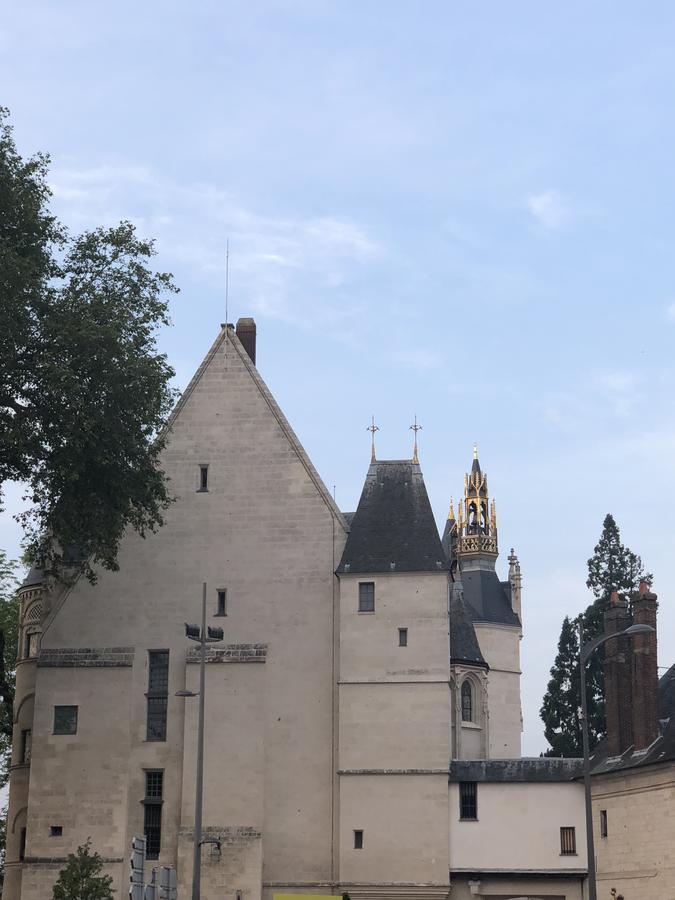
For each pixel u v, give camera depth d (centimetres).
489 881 6391
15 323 5650
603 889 6222
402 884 6328
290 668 6769
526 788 6475
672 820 5781
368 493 7019
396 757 6494
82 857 5994
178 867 6419
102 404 5931
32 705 7362
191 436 7106
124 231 6244
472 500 11812
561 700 10469
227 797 6512
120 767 6619
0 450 5897
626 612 6562
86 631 6894
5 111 5903
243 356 7200
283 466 7031
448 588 6812
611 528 10825
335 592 6838
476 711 9019
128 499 6178
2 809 9188
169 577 6938
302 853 6519
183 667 6819
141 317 6184
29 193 5847
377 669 6619
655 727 6147
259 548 6938
